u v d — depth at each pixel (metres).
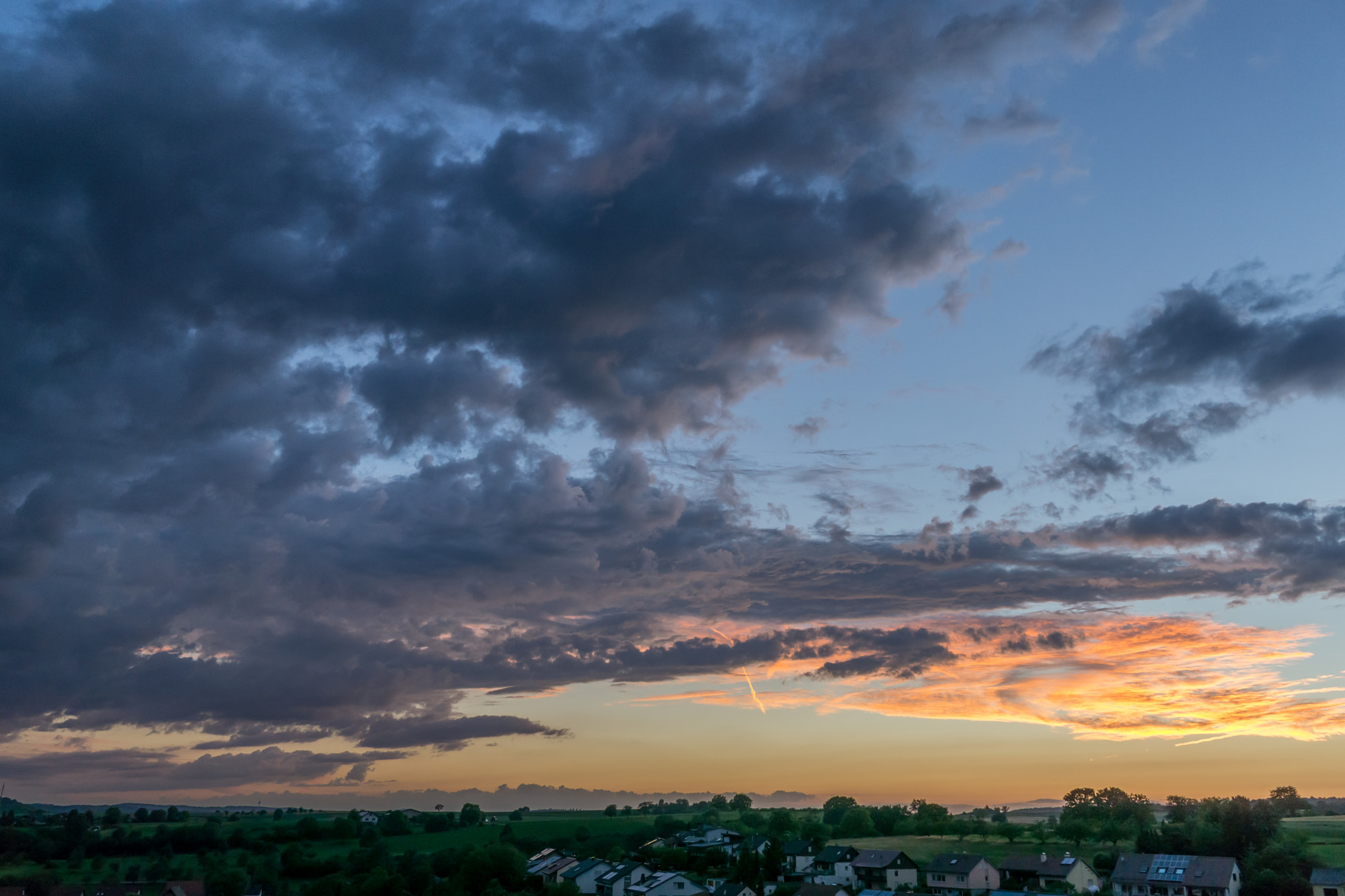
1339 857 154.25
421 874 172.25
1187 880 143.12
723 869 184.50
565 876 170.62
